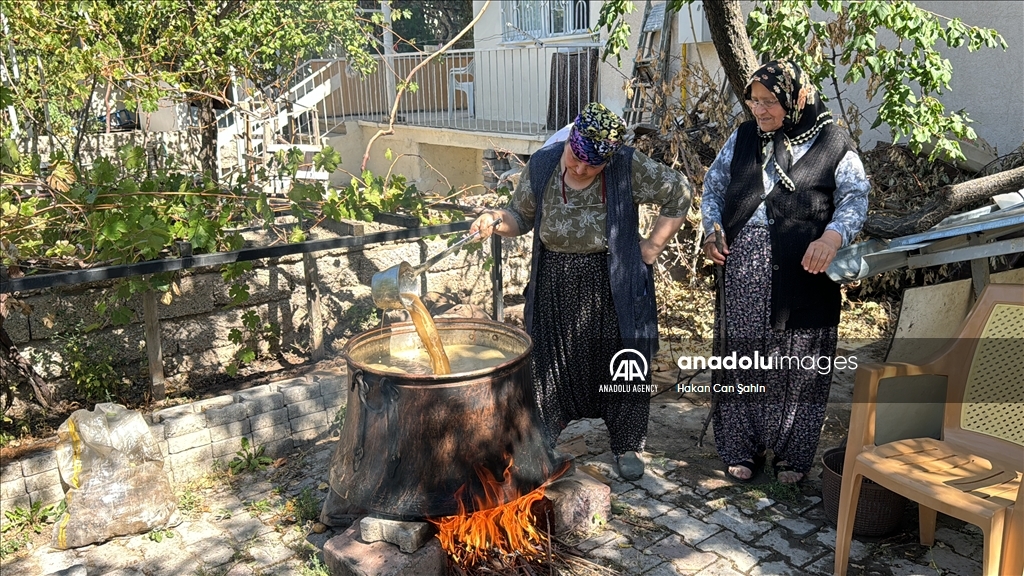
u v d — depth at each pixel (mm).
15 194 3650
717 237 3299
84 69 6062
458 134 9914
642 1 7922
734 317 3352
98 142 8250
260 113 8039
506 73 10102
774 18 4715
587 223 3223
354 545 2803
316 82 11859
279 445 3852
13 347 3945
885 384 2859
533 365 3428
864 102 6574
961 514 2424
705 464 3729
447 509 2709
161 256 3752
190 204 3818
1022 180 3145
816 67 5109
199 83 7465
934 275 5695
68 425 3258
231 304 4656
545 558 2896
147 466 3283
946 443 2885
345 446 2904
